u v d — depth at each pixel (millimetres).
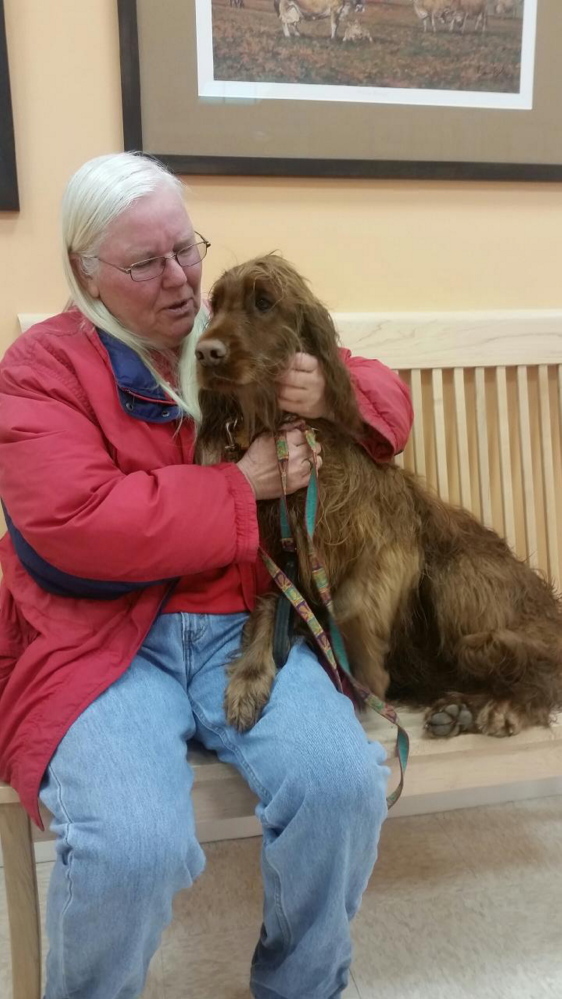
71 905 1146
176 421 1453
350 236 1979
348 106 1898
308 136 1896
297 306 1339
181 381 1465
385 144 1937
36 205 1832
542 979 1575
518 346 1971
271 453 1396
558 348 1991
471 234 2043
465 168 1972
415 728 1499
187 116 1831
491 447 2098
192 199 1889
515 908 1770
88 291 1445
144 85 1799
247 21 1811
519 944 1667
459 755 1482
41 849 1956
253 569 1503
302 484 1407
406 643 1637
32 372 1349
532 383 2094
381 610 1449
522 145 2010
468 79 1943
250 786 1310
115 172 1371
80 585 1307
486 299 2088
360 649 1454
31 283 1867
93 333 1406
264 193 1914
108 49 1793
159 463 1410
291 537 1459
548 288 2121
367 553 1440
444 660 1678
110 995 1217
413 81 1917
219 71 1822
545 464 2021
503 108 1978
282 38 1835
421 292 2045
